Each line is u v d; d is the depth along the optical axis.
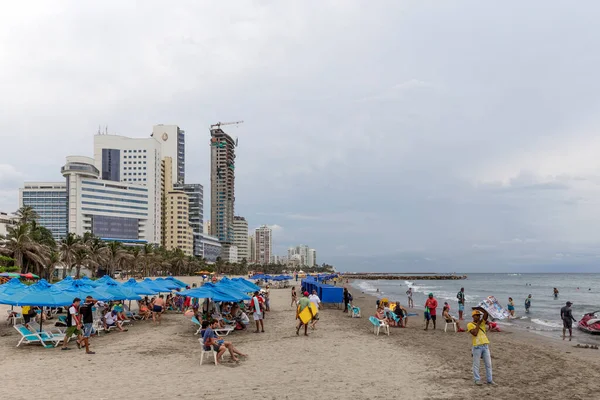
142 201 170.62
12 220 83.75
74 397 10.22
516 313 38.38
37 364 13.95
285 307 38.06
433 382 11.88
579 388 11.62
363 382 11.81
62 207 160.00
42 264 65.12
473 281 167.25
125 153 184.75
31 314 20.34
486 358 11.68
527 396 10.71
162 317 28.34
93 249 87.94
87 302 16.22
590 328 25.17
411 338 20.44
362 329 23.69
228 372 12.90
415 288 99.75
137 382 11.65
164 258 130.75
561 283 135.75
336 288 37.88
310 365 13.98
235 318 23.16
